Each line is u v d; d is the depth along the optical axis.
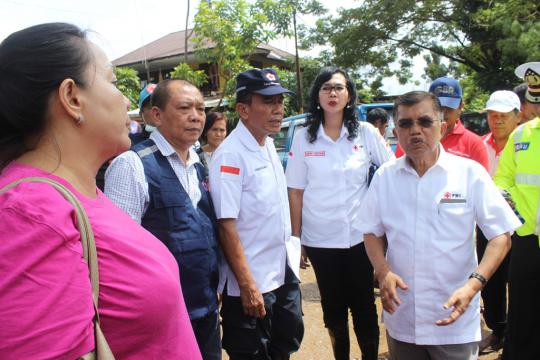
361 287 3.02
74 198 0.94
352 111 3.07
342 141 3.07
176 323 1.09
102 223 0.98
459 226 2.04
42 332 0.80
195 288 2.04
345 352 3.16
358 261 3.01
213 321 2.18
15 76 0.94
